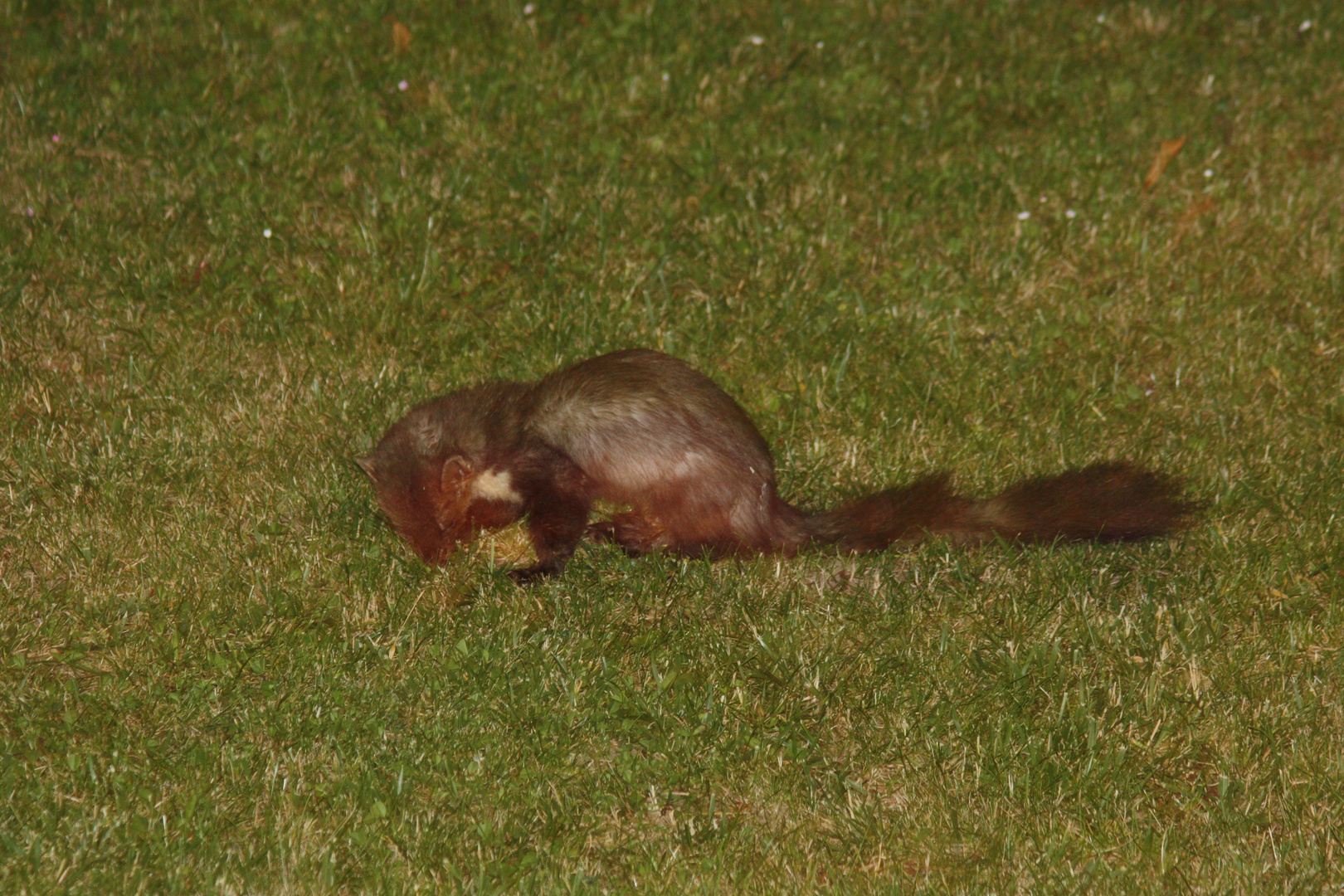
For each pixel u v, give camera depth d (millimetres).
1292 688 9531
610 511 11125
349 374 12977
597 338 13406
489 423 10875
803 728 9094
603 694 9297
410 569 10477
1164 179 16297
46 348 13078
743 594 10422
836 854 8297
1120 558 10945
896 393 12898
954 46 18984
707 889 7895
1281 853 8227
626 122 17078
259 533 10859
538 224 15102
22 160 15664
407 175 15836
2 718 8906
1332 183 16234
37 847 7781
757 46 18719
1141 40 19234
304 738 8797
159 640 9633
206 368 12891
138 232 14609
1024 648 9883
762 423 12539
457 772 8617
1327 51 18828
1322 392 13055
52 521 10875
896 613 10203
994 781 8734
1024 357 13477
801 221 15352
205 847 7914
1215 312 14172
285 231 14859
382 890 7773
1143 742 9141
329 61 17953
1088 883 8016
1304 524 11188
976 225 15484
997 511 10961
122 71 17578
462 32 18688
